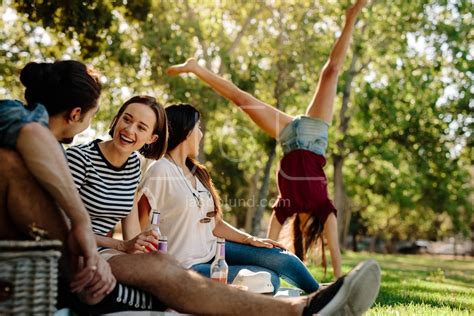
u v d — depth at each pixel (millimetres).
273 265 4332
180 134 4273
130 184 3645
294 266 4324
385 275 10961
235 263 4402
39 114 2609
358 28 24188
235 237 4469
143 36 16938
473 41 23734
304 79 20016
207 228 4316
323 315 2688
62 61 2920
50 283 2328
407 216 42281
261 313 2746
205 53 19062
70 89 2850
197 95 17203
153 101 3648
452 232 50281
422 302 5500
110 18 10773
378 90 24875
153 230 3324
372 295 2758
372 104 25234
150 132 3604
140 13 11445
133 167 3658
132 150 3547
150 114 3584
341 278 2746
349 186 31469
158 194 4113
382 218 47625
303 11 18453
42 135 2523
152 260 2809
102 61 16156
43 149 2504
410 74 24234
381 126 25312
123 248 3350
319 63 19719
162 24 17031
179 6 17828
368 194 33844
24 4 9977
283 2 18047
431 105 24625
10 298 2264
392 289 7250
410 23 23688
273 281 4277
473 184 37312
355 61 24969
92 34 10453
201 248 4227
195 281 2789
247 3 18094
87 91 2895
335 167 26891
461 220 40188
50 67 2875
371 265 2697
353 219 49312
